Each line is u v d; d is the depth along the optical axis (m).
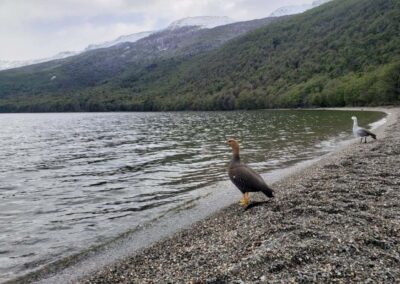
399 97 93.88
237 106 153.50
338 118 66.00
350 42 151.50
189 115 121.19
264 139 38.66
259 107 146.75
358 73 119.81
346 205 11.91
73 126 84.88
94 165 28.44
